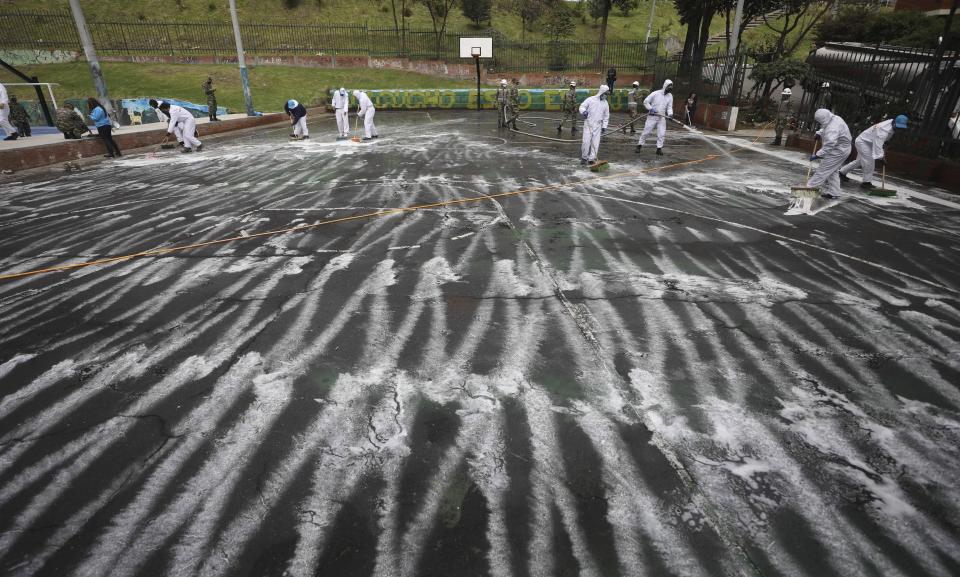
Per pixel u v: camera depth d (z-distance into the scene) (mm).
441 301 3869
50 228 5996
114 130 13539
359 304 3832
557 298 3912
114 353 3193
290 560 1764
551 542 1834
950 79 8469
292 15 33344
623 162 10234
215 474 2176
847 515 1952
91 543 1847
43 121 16953
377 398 2697
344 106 14078
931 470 2186
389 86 26062
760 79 16016
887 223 5961
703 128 16750
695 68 18219
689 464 2217
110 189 8133
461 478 2145
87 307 3865
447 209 6613
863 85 10758
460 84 27312
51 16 28594
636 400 2664
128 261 4844
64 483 2139
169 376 2926
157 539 1857
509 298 3918
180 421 2529
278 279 4340
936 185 8086
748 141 13430
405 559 1766
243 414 2576
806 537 1854
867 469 2191
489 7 32812
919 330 3412
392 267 4586
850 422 2494
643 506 1994
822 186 7332
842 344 3234
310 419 2531
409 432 2434
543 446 2332
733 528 1893
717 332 3379
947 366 2986
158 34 29750
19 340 3396
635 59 28453
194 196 7539
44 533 1893
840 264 4637
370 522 1923
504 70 27922
